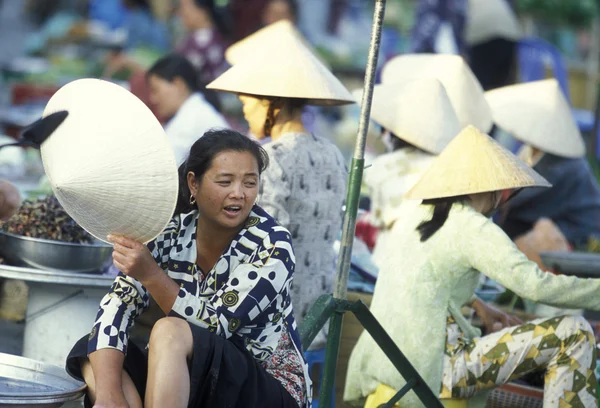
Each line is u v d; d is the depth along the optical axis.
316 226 8.72
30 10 32.88
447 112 10.30
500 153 8.16
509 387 8.70
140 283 6.48
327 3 26.48
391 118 10.27
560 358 7.93
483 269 7.89
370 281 10.10
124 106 6.04
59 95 6.27
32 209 8.32
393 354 7.50
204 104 13.00
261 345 6.46
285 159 8.46
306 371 6.71
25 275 7.82
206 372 6.06
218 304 6.22
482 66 16.81
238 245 6.43
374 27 7.03
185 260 6.52
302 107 8.88
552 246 11.53
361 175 7.13
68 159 6.00
